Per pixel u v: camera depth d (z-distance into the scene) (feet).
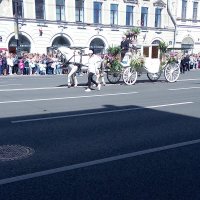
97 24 123.03
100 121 28.81
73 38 118.73
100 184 15.81
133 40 58.75
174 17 146.61
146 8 137.28
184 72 99.55
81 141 22.63
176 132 25.46
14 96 43.45
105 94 46.09
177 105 37.73
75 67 53.06
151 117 30.86
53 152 20.25
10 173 16.93
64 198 14.34
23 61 86.43
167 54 63.57
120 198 14.42
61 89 51.52
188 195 14.85
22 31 107.76
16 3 106.11
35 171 17.24
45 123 27.78
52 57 90.48
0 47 104.17
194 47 155.33
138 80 67.26
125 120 29.37
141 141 22.89
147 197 14.57
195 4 154.30
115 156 19.71
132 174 17.08
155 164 18.54
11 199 14.19
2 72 84.28
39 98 41.73
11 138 23.15
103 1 123.75
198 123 28.63
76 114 31.71
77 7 119.14
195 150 21.16
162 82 64.18
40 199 14.21
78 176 16.70
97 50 125.59
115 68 57.41
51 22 112.98
